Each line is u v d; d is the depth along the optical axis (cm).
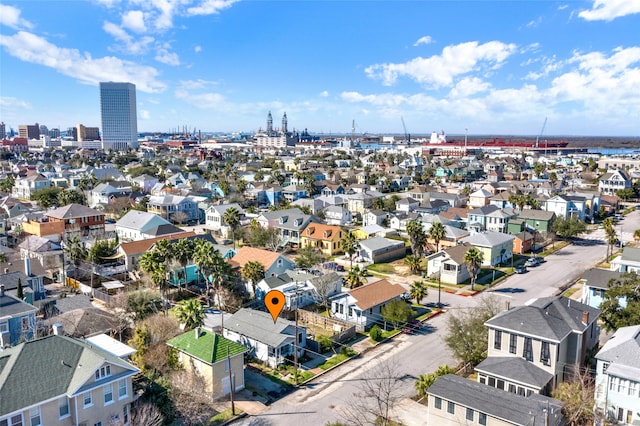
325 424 3834
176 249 6481
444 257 7631
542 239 10212
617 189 16425
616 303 4744
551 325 4162
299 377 4603
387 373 4681
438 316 6216
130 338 5212
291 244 9919
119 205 12706
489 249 8400
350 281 6562
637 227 11831
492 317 4594
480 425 3466
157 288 6594
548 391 3966
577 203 11938
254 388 4456
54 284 7112
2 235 9200
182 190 14712
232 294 6444
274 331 5009
